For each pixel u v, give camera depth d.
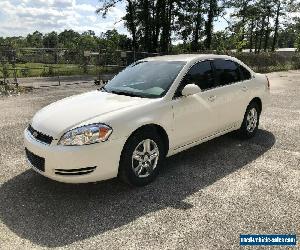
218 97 5.34
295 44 52.38
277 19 58.62
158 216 3.71
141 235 3.36
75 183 4.20
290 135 6.75
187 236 3.33
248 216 3.69
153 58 5.75
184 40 41.38
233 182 4.55
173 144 4.73
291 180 4.60
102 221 3.62
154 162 4.54
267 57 28.59
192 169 5.00
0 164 5.22
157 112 4.41
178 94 4.74
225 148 5.92
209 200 4.05
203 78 5.23
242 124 6.18
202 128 5.14
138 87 4.93
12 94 13.00
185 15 39.69
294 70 28.25
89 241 3.27
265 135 6.75
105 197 4.15
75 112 4.22
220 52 27.36
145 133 4.29
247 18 52.16
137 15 36.88
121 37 37.69
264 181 4.57
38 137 4.12
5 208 3.89
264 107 6.62
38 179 4.66
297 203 3.96
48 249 3.15
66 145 3.84
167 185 4.47
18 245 3.21
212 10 43.62
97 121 3.95
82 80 19.95
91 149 3.83
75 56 24.77
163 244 3.21
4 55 15.88
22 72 22.91
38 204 3.98
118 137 4.00
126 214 3.75
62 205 3.96
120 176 4.25
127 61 23.41
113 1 34.47
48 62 23.73
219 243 3.22
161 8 37.91
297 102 10.61
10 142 6.34
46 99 11.73
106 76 22.50
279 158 5.45
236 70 5.98
